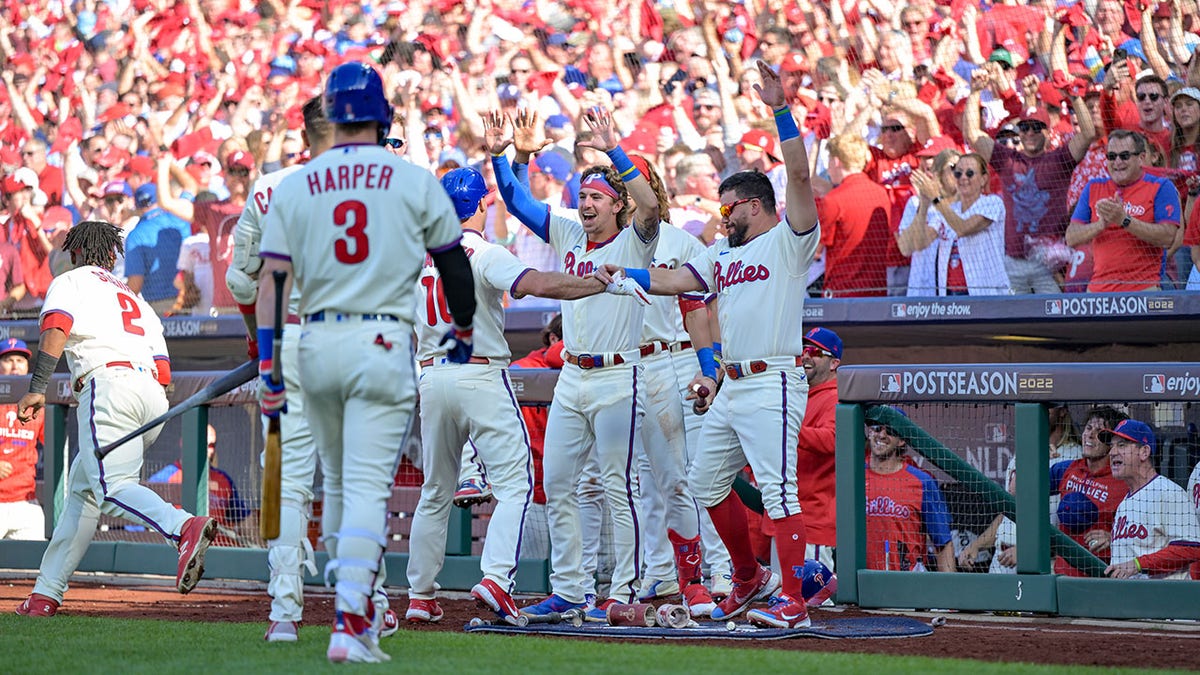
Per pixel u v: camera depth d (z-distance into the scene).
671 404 19.17
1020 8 31.78
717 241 18.02
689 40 35.75
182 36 43.03
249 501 26.27
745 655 13.67
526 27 38.41
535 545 23.48
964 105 31.62
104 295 19.59
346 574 12.50
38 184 42.84
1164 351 30.59
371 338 12.49
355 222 12.53
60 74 43.91
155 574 25.28
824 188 33.06
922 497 21.31
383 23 40.97
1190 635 17.50
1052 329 29.47
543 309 31.67
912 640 16.41
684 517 19.20
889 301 29.47
